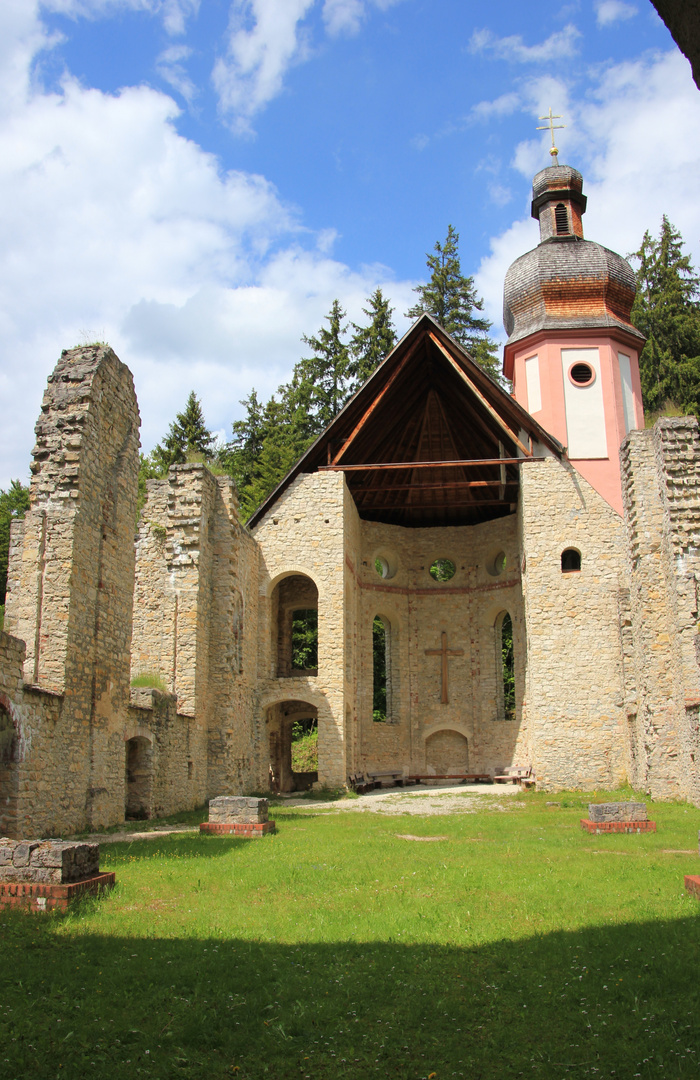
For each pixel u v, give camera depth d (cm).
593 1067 438
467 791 2558
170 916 752
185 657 2016
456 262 4281
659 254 4184
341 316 4372
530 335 2991
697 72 316
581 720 2450
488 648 3141
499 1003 535
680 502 1962
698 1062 439
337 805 2109
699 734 1741
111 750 1513
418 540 3291
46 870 796
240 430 4644
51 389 1512
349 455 2817
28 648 1369
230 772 2119
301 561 2591
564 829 1462
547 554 2561
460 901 820
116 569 1584
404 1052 462
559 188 3170
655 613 2003
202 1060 451
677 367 3769
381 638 4028
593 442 2867
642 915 748
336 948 654
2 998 536
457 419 2967
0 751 1197
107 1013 514
